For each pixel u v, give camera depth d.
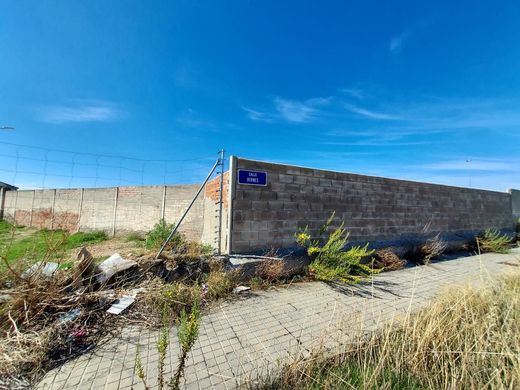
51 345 2.58
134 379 2.22
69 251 7.05
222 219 5.13
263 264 4.71
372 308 3.55
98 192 12.34
